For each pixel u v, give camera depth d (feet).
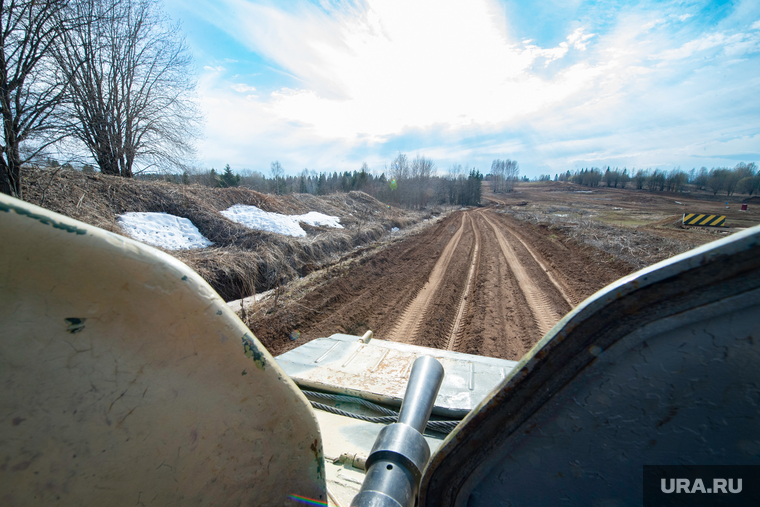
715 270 1.55
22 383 1.40
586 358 1.80
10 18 22.31
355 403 6.36
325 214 63.05
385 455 3.24
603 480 1.91
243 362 2.20
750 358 1.58
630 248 40.24
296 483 2.68
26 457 1.43
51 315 1.47
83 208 27.73
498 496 2.11
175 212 35.19
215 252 28.81
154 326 1.78
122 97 39.55
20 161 23.86
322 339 8.92
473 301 28.43
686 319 1.63
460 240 60.90
